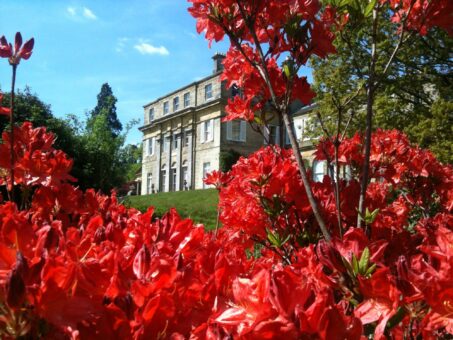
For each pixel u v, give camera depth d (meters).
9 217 0.97
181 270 1.05
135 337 0.85
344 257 1.23
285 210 2.48
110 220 1.63
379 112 11.33
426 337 1.07
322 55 1.90
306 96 2.18
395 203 4.31
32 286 0.78
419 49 11.09
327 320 0.83
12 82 2.01
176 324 0.94
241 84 2.41
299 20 1.86
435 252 1.08
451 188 4.15
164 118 33.75
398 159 3.65
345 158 2.81
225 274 1.08
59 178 2.41
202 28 2.07
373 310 1.08
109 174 12.39
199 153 30.52
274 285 0.87
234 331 0.94
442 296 0.97
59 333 0.83
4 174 2.46
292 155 2.91
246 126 29.45
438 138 10.76
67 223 2.42
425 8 2.00
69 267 0.82
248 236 2.76
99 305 0.86
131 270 1.02
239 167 2.86
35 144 2.42
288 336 0.84
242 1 1.88
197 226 1.38
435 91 12.38
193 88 31.89
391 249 1.99
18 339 0.79
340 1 1.98
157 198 24.95
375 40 2.06
